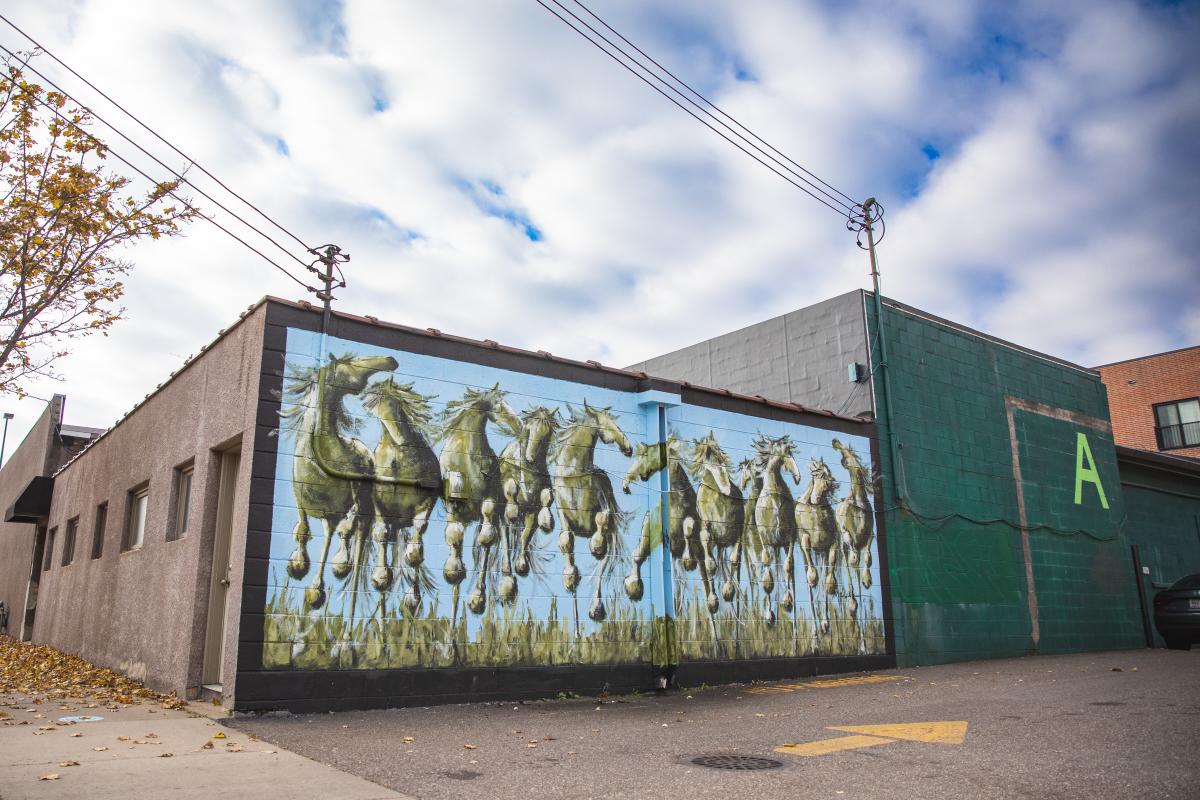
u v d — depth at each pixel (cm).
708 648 1135
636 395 1142
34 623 1811
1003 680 1129
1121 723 731
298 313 886
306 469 859
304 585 837
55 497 1803
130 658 1095
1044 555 1706
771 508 1252
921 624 1418
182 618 930
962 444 1598
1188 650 1723
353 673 850
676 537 1137
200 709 827
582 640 1023
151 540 1098
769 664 1194
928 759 602
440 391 966
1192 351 2986
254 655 798
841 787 521
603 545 1065
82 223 1118
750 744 677
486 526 970
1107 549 1870
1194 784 511
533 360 1052
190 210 1166
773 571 1233
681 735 723
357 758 611
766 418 1281
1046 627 1652
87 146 1104
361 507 886
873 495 1398
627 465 1112
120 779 528
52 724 724
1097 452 1936
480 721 800
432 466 942
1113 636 1809
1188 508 2238
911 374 1536
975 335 1703
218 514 947
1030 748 631
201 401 1009
